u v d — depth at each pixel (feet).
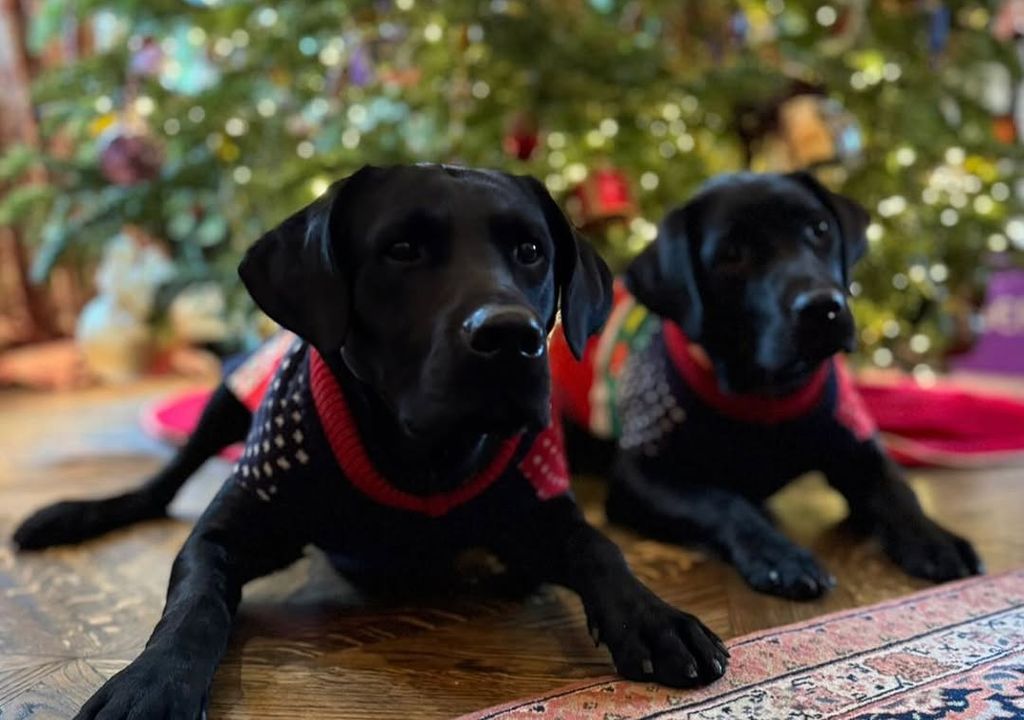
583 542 4.29
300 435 4.18
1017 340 14.34
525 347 3.51
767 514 6.26
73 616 4.59
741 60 9.02
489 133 8.66
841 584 4.98
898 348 9.90
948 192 9.89
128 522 5.90
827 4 9.78
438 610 4.61
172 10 9.10
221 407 5.72
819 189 5.78
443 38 8.65
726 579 5.05
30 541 5.54
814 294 5.07
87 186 9.91
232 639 4.25
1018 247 9.93
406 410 3.77
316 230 3.93
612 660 3.94
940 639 4.10
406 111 9.16
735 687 3.64
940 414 8.77
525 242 4.01
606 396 6.84
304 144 9.40
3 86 13.71
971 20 10.24
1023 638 4.10
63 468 7.89
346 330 3.86
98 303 13.21
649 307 5.78
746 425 5.60
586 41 8.55
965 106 10.05
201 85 9.80
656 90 8.93
